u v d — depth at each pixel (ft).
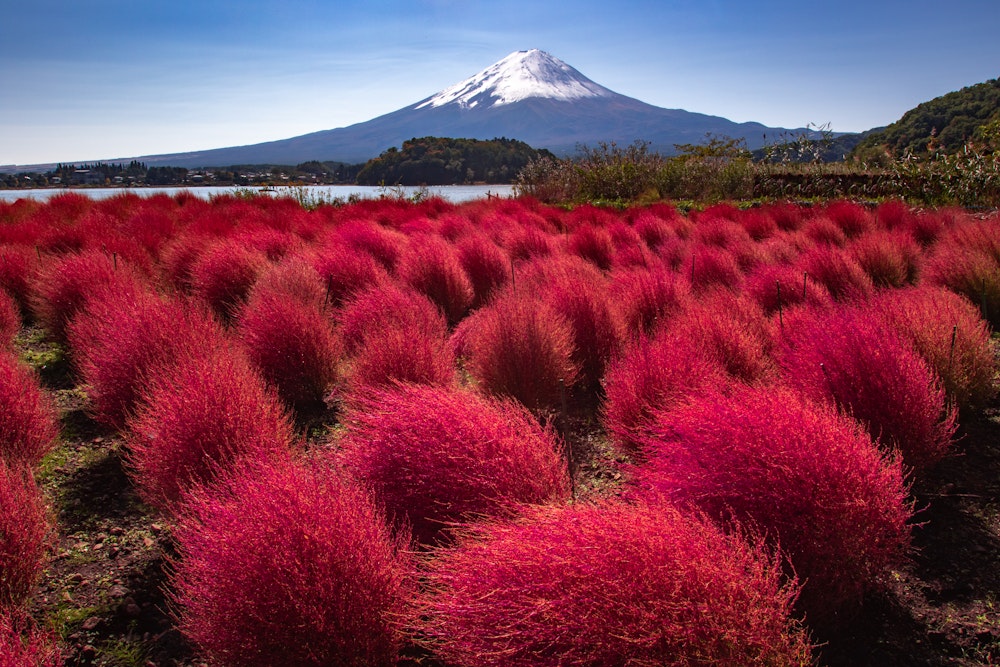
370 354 13.94
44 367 19.06
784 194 55.83
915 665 7.27
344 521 7.13
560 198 72.84
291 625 6.66
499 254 26.05
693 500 8.13
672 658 5.71
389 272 27.73
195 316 16.05
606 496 10.36
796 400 9.04
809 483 7.77
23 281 25.36
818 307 16.51
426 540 8.65
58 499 11.33
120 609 8.61
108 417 13.51
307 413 15.07
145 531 10.43
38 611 8.50
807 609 7.90
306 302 19.72
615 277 21.99
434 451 8.70
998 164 43.16
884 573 8.21
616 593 5.79
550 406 14.74
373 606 6.87
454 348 17.08
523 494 8.38
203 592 6.97
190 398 10.52
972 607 8.11
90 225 34.04
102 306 17.69
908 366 11.07
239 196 65.57
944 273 21.58
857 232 32.37
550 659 5.87
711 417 8.59
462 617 6.30
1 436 11.55
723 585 5.97
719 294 17.98
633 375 12.12
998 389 14.65
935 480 11.21
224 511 7.32
